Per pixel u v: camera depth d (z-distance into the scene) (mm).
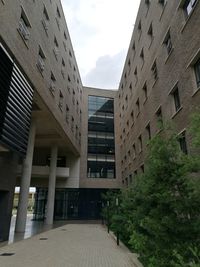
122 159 35000
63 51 25469
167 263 4535
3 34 11094
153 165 5234
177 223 4594
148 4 20828
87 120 40406
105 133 40500
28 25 14852
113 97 43219
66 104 26312
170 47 14984
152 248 5238
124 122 33188
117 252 10633
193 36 11383
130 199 10695
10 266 7926
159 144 5355
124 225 12359
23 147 13062
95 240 14344
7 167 13594
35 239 14336
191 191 4598
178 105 13719
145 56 20781
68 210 33781
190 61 11539
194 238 4449
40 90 16719
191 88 11430
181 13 12906
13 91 11930
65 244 12727
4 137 10672
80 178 36188
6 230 13438
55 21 22031
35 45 15875
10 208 13898
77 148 33875
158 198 5090
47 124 22875
